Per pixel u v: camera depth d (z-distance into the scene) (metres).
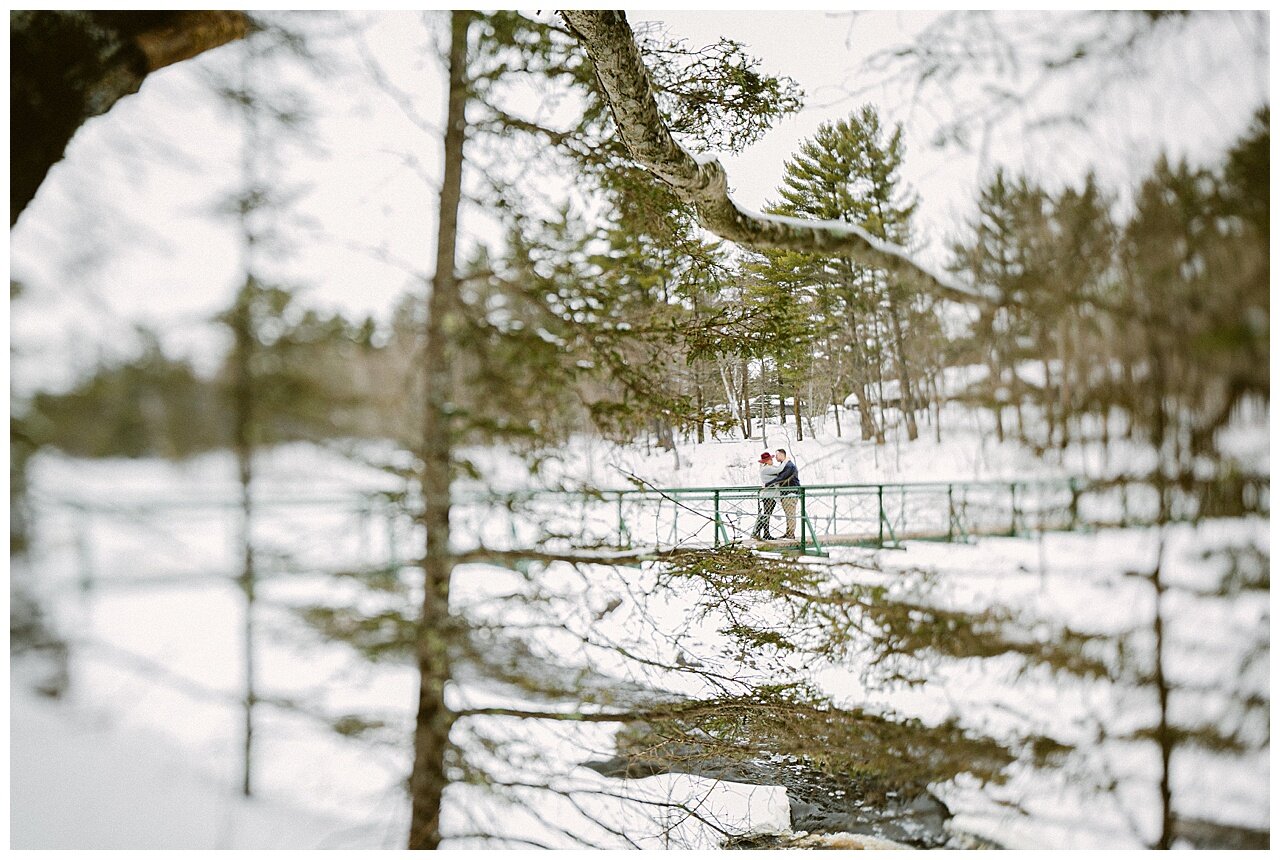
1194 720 7.41
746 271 16.67
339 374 9.54
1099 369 7.54
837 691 12.74
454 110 10.47
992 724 10.00
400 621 9.24
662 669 11.67
